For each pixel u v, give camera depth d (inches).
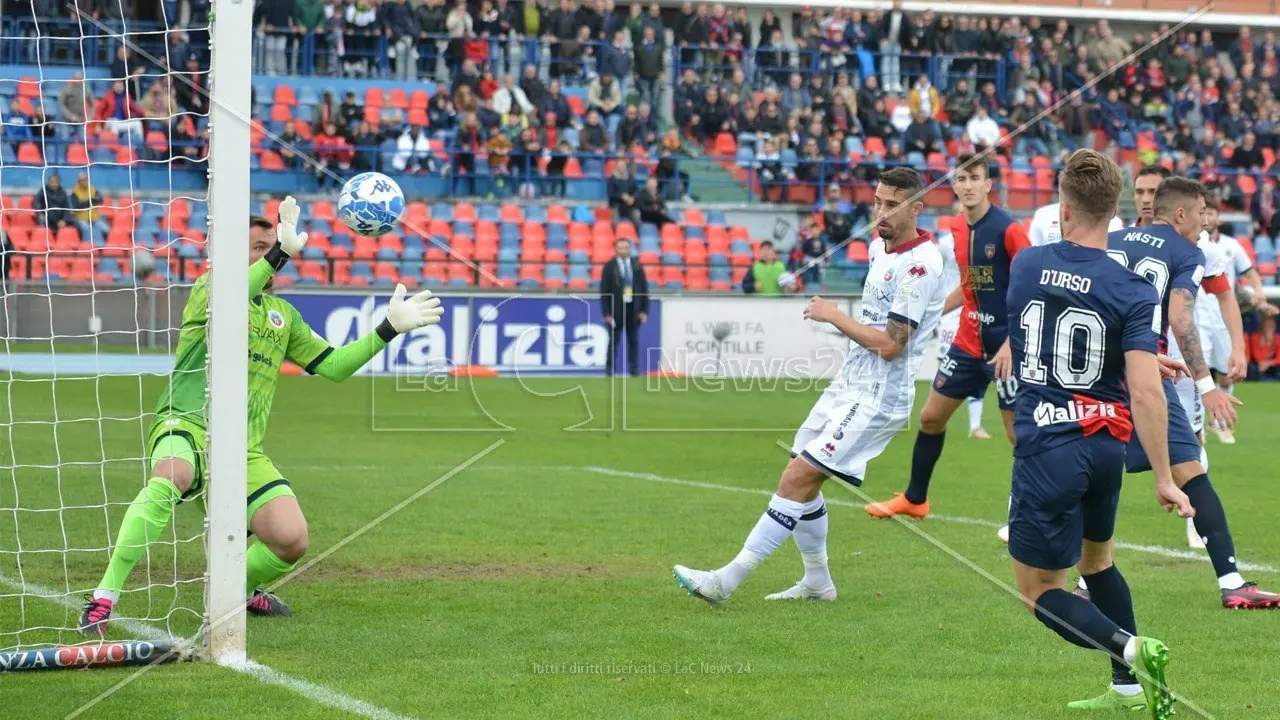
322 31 2119.8
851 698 385.1
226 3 404.8
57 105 1936.5
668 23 2362.2
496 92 2075.5
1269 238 2148.1
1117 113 2305.6
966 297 648.4
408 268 1865.2
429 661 420.2
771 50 2285.9
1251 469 933.2
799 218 2142.0
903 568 583.8
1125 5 2556.6
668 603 509.4
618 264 1348.4
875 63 2325.3
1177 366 477.1
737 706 375.6
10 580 528.4
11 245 1740.9
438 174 2026.3
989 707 377.1
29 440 994.1
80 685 388.8
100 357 1610.5
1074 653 438.0
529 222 1977.1
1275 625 481.7
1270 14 2598.4
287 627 463.5
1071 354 364.8
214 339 410.9
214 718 357.1
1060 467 365.1
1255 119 2365.9
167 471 457.7
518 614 486.6
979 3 2461.9
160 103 1942.7
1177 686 400.8
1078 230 371.6
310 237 1905.8
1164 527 695.7
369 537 636.1
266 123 2046.0
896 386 507.5
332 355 492.7
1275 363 1775.3
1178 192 527.5
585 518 698.8
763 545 497.4
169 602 497.4
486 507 730.2
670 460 957.2
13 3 1915.6
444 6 2191.2
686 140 2193.7
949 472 911.0
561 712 367.9
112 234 1807.3
